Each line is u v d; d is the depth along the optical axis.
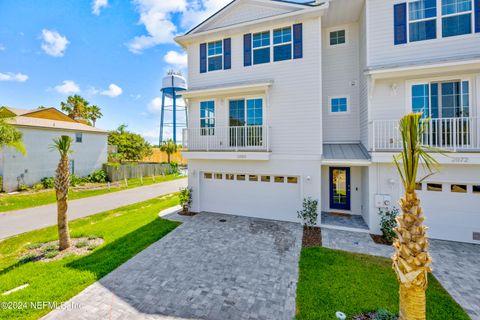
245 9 9.87
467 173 6.75
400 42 7.52
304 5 8.90
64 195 6.79
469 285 4.68
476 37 6.86
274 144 9.17
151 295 4.53
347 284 4.69
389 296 4.25
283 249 6.59
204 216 9.89
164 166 30.91
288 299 4.39
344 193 9.87
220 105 10.18
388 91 7.68
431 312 3.85
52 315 3.96
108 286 4.83
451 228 6.95
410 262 2.70
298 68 8.85
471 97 6.93
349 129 9.52
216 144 10.27
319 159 8.55
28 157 17.83
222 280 5.05
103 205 12.90
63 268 5.54
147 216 10.10
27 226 9.20
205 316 3.95
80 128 22.06
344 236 7.49
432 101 7.33
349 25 9.51
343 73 9.59
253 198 9.74
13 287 4.81
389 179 7.49
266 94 8.97
